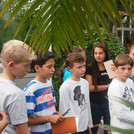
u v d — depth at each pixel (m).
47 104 1.86
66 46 1.21
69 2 1.06
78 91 2.24
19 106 1.19
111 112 1.92
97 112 2.89
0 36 2.76
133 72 2.55
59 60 4.57
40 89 1.82
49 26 1.13
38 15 1.07
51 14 1.09
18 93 1.21
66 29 1.14
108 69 2.72
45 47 1.20
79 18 1.07
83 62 2.25
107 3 0.98
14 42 1.31
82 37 1.12
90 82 2.87
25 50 1.31
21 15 1.85
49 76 1.87
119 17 1.00
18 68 1.29
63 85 2.21
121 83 2.06
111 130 0.44
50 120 1.76
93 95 2.88
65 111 2.14
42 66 1.82
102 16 1.00
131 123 0.52
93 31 4.55
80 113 2.21
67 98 2.17
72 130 1.84
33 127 1.78
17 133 1.24
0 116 1.08
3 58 1.30
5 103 1.19
